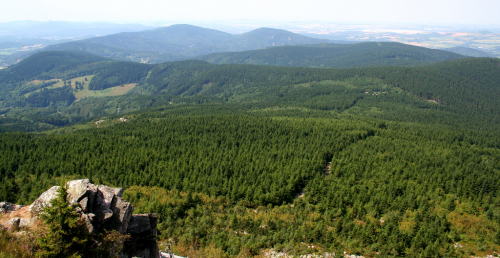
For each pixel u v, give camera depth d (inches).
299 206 3732.8
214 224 3171.8
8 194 3693.4
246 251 2637.8
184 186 4109.3
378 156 5108.3
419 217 3294.8
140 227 1391.5
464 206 3592.5
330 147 5629.9
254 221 3216.0
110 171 4517.7
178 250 2588.6
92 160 4950.8
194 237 2837.1
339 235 2982.3
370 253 2731.3
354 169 4557.1
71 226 1029.2
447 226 3142.2
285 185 4131.4
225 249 2694.4
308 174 4409.5
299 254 2635.3
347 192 3880.4
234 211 3533.5
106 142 5915.4
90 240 1087.0
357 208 3501.5
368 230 2950.3
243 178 4352.9
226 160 5022.1
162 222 3070.9
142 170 4709.6
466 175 4431.6
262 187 4079.7
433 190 4013.3
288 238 2896.2
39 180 4215.1
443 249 2800.2
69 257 1007.6
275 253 2669.8
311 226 3122.5
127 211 1322.6
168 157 5211.6
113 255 1135.6
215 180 4279.0
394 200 3661.4
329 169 4928.6
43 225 1069.1
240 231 3075.8
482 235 2977.4
